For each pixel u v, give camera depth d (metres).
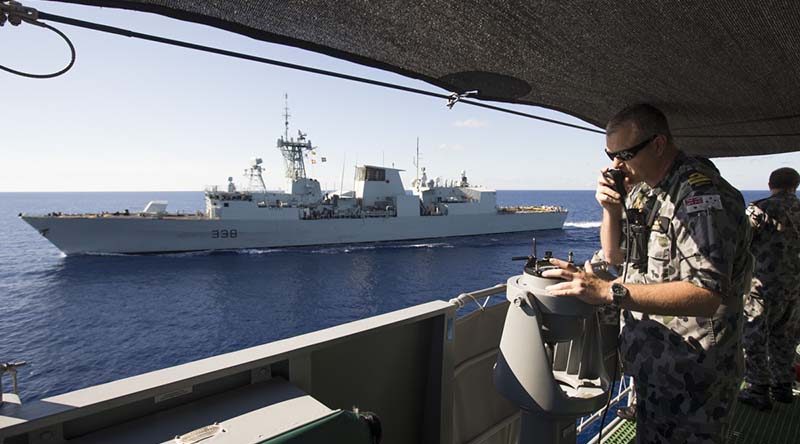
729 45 1.80
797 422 3.37
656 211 1.76
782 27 1.60
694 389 1.68
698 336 1.68
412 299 23.78
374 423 1.41
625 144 1.72
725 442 1.72
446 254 34.88
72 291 24.09
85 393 1.27
